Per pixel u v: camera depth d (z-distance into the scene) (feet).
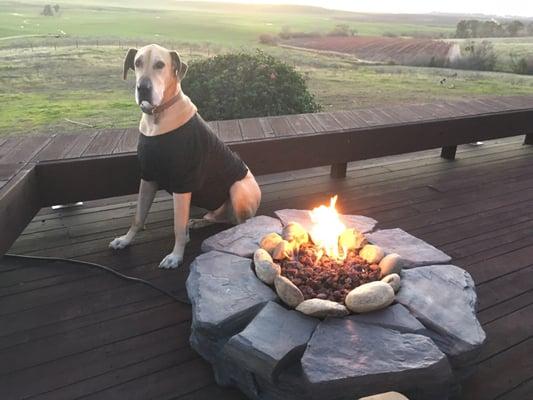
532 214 10.51
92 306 6.66
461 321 4.92
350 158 11.44
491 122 13.67
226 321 4.88
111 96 20.71
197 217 9.84
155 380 5.40
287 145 10.38
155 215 9.66
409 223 9.84
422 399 4.72
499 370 5.72
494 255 8.62
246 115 15.07
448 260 6.13
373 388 4.26
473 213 10.46
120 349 5.86
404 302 5.16
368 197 11.18
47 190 8.22
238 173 8.23
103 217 9.52
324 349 4.43
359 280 5.56
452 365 4.69
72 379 5.35
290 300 5.03
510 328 6.52
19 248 8.18
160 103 6.69
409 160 14.14
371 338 4.59
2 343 5.85
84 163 8.37
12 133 14.67
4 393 5.11
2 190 6.57
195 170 7.23
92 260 7.87
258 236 6.57
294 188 11.60
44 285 7.09
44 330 6.13
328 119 12.16
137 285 7.19
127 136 9.93
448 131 12.85
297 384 4.48
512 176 12.98
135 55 7.12
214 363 5.30
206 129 7.43
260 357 4.40
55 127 15.75
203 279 5.52
